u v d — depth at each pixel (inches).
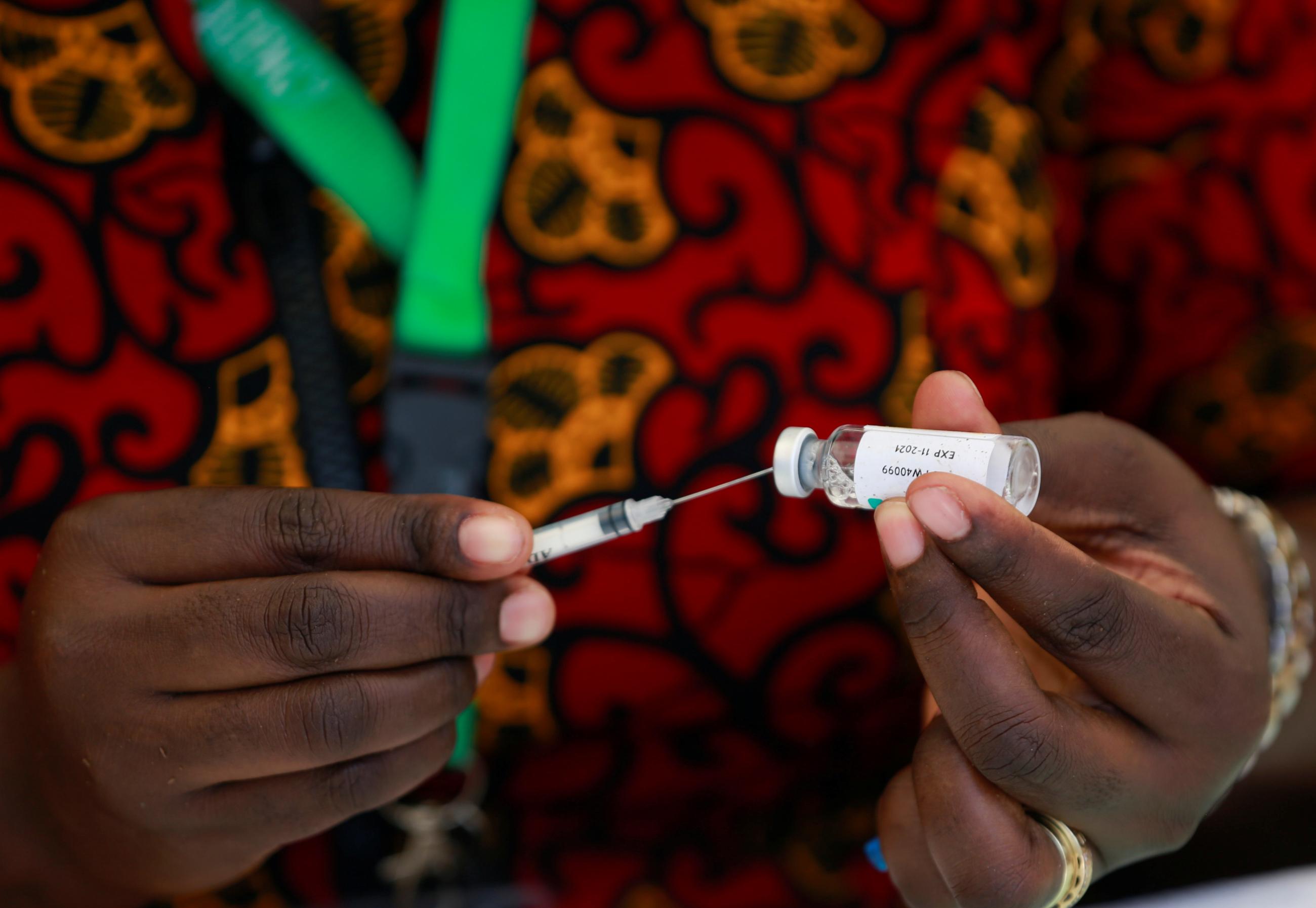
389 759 29.9
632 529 33.7
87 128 39.2
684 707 41.8
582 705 41.2
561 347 40.6
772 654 41.6
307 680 27.6
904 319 42.0
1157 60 46.3
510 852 42.0
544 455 40.5
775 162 42.0
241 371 39.6
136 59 39.4
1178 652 26.6
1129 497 31.2
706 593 40.9
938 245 43.0
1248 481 48.1
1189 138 46.7
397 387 38.5
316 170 39.5
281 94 38.6
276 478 39.5
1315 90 45.4
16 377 38.0
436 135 38.9
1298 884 31.4
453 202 38.8
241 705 27.2
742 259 41.5
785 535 40.9
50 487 38.2
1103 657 26.3
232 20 38.1
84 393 38.6
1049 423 31.3
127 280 39.0
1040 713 25.9
